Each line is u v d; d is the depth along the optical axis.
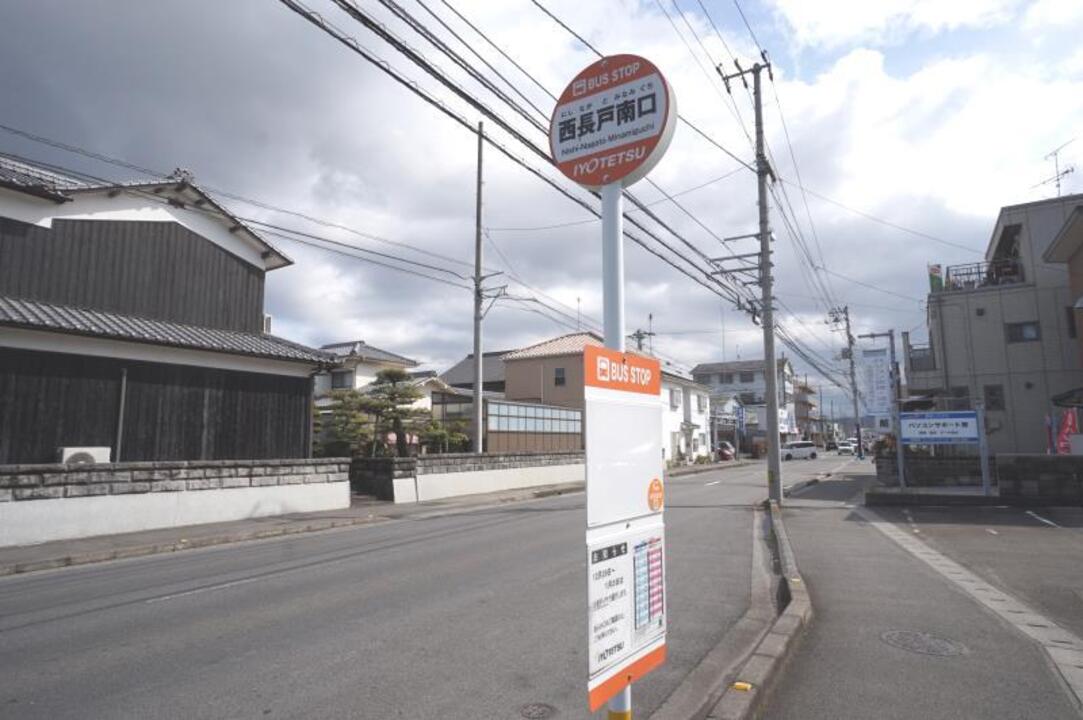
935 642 5.31
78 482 10.91
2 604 6.83
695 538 11.38
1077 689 4.30
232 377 16.11
